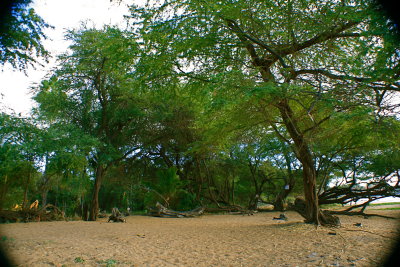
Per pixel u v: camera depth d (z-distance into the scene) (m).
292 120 11.19
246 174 34.38
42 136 15.33
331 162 16.16
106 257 6.32
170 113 20.66
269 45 11.36
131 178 29.48
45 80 18.59
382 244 7.31
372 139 11.26
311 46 11.21
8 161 13.63
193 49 11.24
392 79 7.71
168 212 24.12
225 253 7.05
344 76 9.23
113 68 12.74
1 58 10.73
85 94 19.58
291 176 28.12
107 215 26.86
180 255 6.83
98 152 20.19
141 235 10.15
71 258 6.07
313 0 9.86
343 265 5.46
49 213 17.28
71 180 19.19
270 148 22.33
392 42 6.87
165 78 12.43
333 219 11.83
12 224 13.35
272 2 10.38
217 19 10.26
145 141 23.84
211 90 8.74
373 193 19.33
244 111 10.41
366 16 7.83
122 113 20.50
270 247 7.68
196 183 32.31
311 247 7.45
